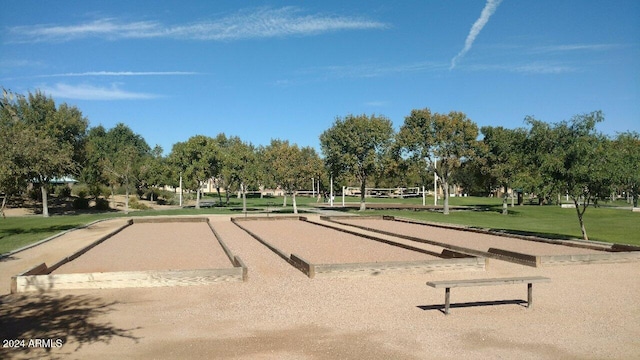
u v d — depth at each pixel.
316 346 7.14
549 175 18.94
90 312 8.97
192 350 6.97
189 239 21.52
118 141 96.44
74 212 43.88
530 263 14.04
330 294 10.45
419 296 10.29
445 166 40.09
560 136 19.50
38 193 50.19
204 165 47.53
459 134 38.00
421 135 38.72
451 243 19.58
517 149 32.81
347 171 41.25
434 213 38.84
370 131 40.56
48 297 10.10
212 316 8.74
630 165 17.47
